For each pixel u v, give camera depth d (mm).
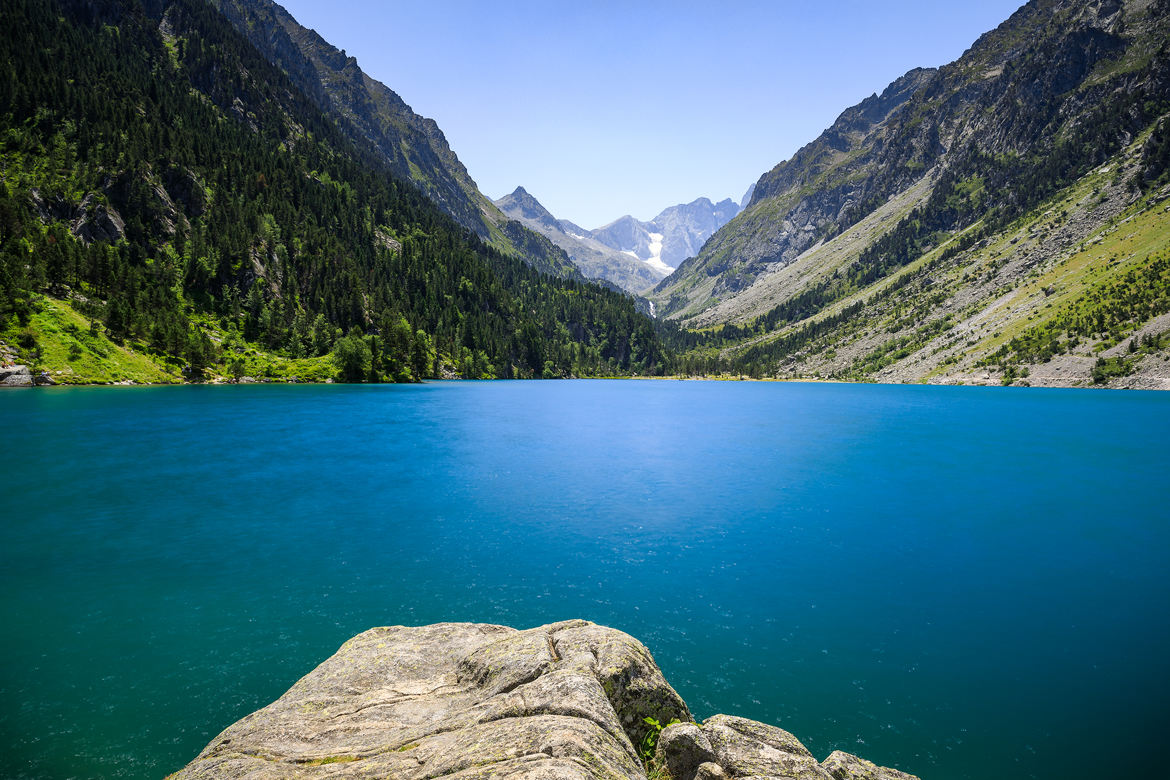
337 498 45844
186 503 43250
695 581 29766
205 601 26438
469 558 32812
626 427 97438
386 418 98375
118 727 16672
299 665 20656
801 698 19172
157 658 21047
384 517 40844
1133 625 25062
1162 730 17641
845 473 58344
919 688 19969
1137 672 21141
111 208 185625
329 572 30391
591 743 9281
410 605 26328
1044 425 101562
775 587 29062
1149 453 71375
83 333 134250
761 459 66625
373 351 195000
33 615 24688
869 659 21969
